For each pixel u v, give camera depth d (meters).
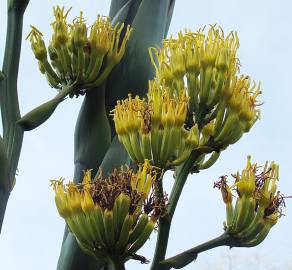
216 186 2.02
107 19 2.38
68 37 2.35
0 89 2.30
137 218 1.96
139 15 2.53
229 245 2.01
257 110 2.08
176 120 2.01
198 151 2.03
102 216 1.95
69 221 1.97
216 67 2.04
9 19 2.34
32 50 2.37
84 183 1.97
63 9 2.36
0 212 2.21
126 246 1.96
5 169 2.23
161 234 1.97
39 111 2.29
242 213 2.00
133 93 2.48
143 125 2.01
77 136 2.44
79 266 2.33
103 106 2.45
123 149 2.40
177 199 2.01
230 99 2.04
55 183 1.98
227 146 2.05
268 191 2.02
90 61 2.35
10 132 2.28
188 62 2.05
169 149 2.00
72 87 2.35
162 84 2.06
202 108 2.04
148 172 1.97
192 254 1.98
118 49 2.45
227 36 2.07
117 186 1.95
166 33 2.63
